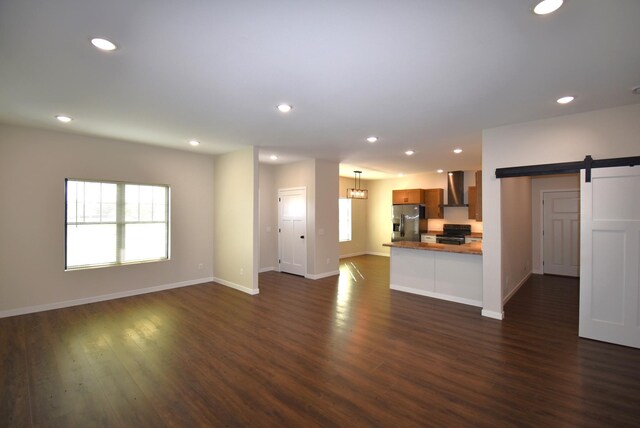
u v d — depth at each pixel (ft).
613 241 10.66
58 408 7.28
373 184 33.45
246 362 9.45
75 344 10.65
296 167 21.83
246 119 12.00
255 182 17.01
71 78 8.37
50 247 14.16
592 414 7.03
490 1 5.27
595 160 10.81
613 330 10.70
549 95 9.49
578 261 21.33
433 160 21.02
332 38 6.44
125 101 10.10
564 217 21.85
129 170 16.34
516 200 17.42
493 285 13.35
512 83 8.64
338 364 9.33
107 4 5.32
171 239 18.03
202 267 19.44
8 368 9.07
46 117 11.87
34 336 11.29
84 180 15.05
